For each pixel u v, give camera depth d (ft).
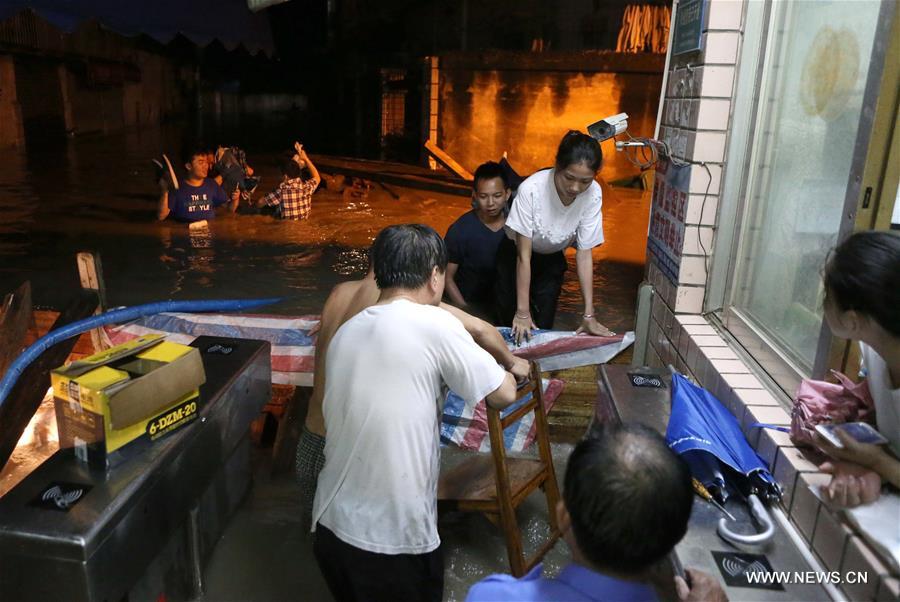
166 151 50.49
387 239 8.28
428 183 37.86
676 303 12.39
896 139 7.56
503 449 9.29
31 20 46.26
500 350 9.85
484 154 43.73
